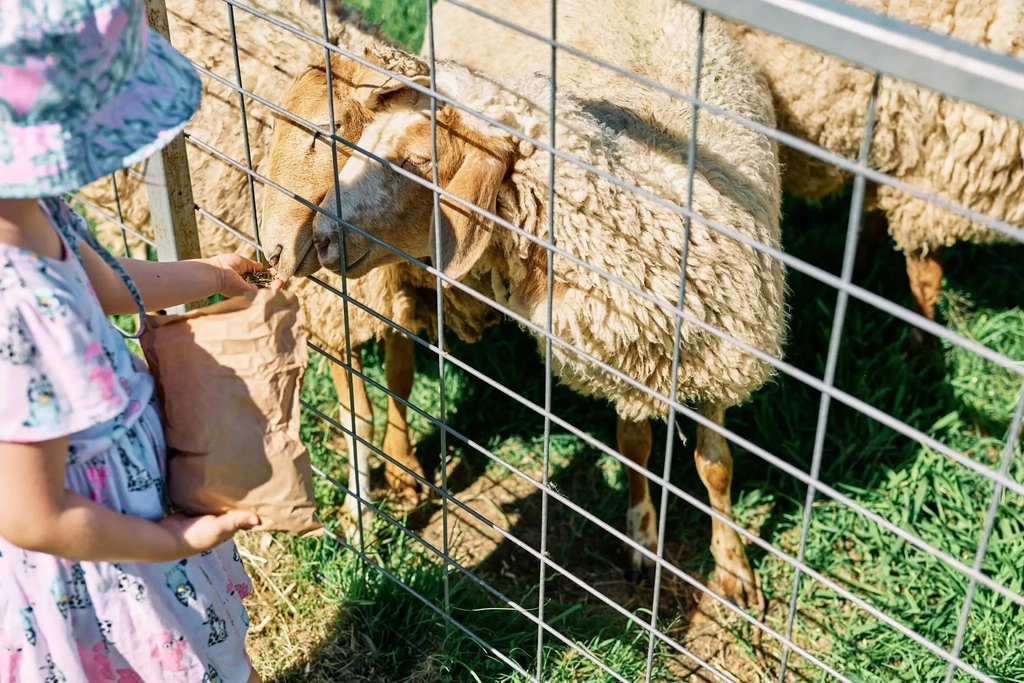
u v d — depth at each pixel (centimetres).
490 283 376
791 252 520
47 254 175
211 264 230
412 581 348
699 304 314
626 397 340
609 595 381
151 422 204
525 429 445
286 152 324
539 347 352
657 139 333
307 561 364
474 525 405
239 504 206
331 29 399
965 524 383
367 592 348
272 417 206
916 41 147
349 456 399
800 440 432
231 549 240
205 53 391
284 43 391
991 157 410
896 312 160
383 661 338
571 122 306
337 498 406
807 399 447
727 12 163
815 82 432
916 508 386
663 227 310
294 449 208
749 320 324
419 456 438
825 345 462
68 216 197
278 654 340
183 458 203
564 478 427
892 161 441
